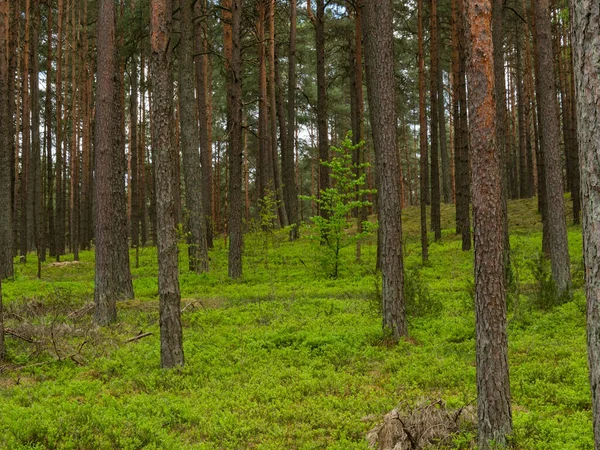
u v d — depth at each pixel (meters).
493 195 5.91
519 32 33.81
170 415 7.30
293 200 31.25
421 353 9.73
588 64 3.07
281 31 34.19
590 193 3.07
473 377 8.26
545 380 7.92
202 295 16.97
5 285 19.23
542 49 13.96
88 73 34.53
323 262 19.78
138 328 12.79
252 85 37.41
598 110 3.02
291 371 9.17
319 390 8.32
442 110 38.62
